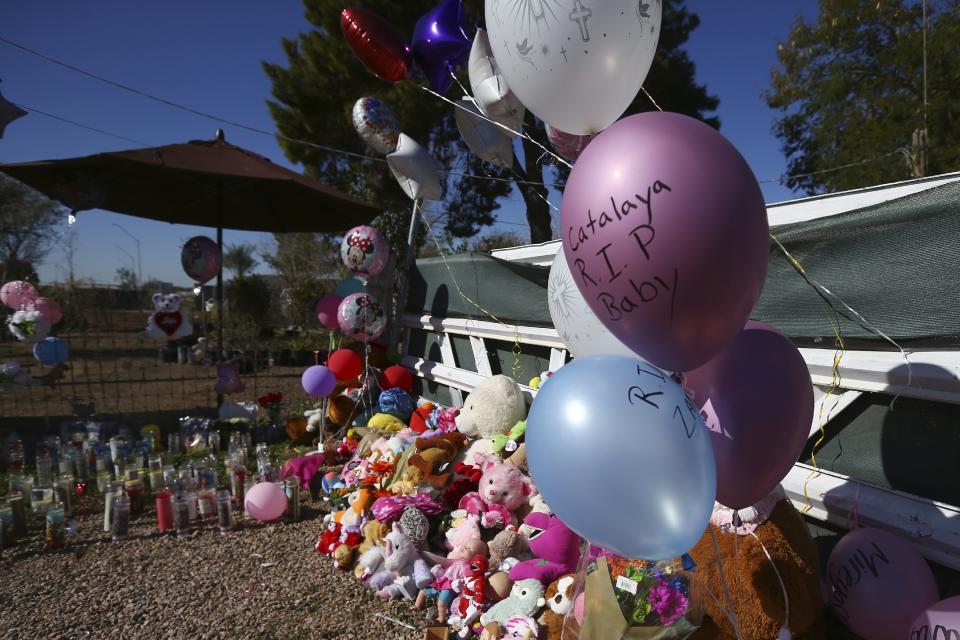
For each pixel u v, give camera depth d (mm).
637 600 2248
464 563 3523
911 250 2838
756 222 1962
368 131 6945
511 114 4426
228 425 7516
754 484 2328
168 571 4098
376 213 8031
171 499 4859
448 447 4691
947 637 2131
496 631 3002
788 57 16578
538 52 2490
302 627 3320
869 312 2957
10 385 7922
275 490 4875
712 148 1976
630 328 2111
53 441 6805
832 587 2678
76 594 3789
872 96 15398
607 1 2322
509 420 4758
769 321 3475
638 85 2650
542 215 14297
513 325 5984
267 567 4113
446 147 14688
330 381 6367
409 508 3906
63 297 9664
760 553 2564
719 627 2598
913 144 9375
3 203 25203
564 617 2803
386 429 6059
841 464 3123
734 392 2299
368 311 6793
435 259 7844
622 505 1894
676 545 1968
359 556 4023
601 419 1913
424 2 12477
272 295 15664
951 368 2541
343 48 12867
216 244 8156
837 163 15820
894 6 14789
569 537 3434
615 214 1959
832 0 15523
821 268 3229
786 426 2287
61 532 4539
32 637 3305
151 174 7086
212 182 7492
